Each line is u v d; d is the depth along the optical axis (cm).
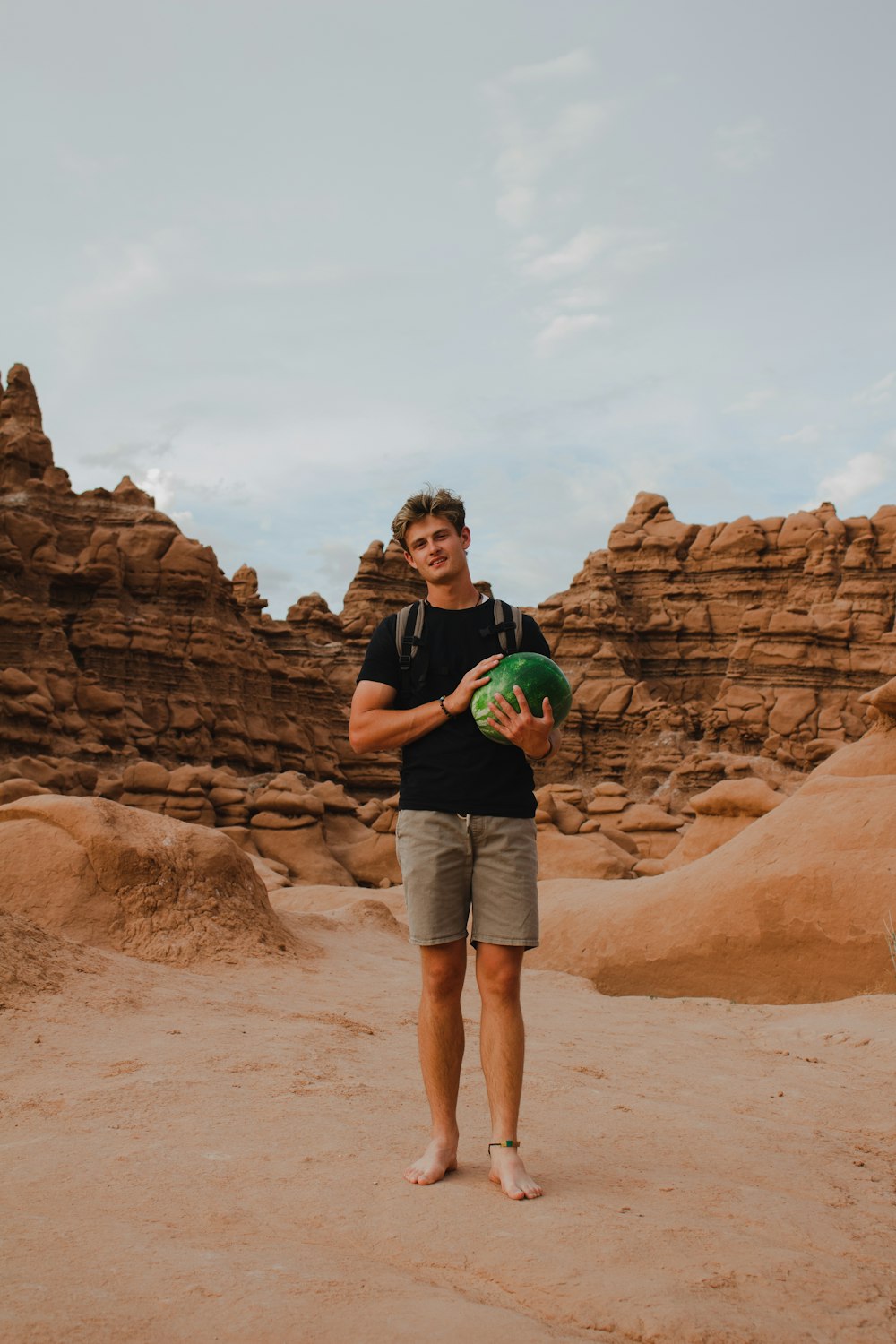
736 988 1168
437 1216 305
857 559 6078
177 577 4825
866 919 1091
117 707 4278
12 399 4962
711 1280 261
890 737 1305
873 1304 258
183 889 883
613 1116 448
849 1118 501
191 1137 377
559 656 6469
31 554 4547
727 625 6594
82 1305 225
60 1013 571
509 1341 217
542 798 3072
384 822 3750
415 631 381
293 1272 252
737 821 1944
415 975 920
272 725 5200
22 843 878
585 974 1286
